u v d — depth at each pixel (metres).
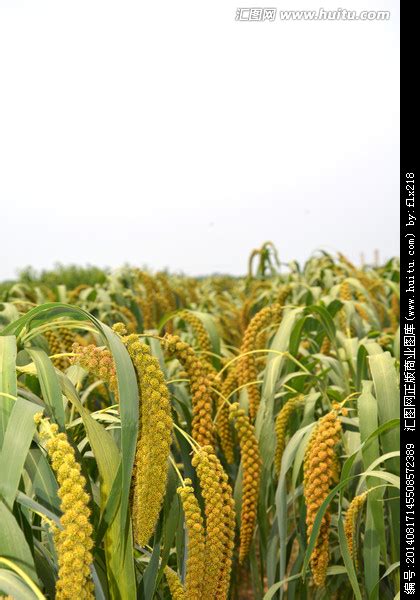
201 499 1.86
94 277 10.98
